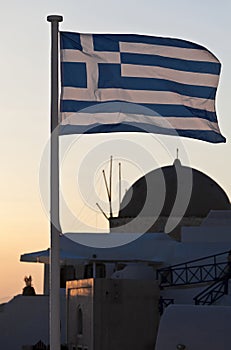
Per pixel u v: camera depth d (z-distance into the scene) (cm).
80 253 6275
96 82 2898
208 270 5738
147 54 2972
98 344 4866
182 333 3597
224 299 4831
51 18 2816
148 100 2948
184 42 3039
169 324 3662
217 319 3544
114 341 4903
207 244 6056
